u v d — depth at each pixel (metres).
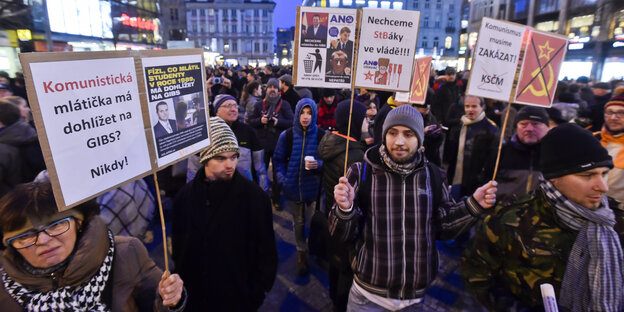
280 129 4.93
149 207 2.53
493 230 1.57
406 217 1.66
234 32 87.69
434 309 2.81
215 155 1.75
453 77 6.34
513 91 1.68
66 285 1.12
